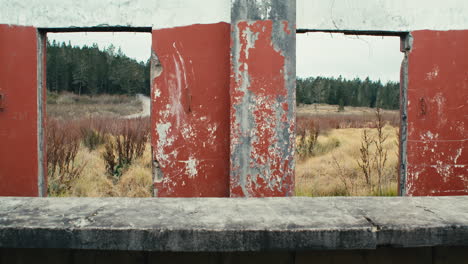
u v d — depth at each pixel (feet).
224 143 12.83
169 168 12.91
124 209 5.60
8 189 13.07
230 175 11.89
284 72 11.84
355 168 23.25
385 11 13.23
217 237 4.78
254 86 11.83
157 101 12.90
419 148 13.35
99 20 12.86
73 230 4.82
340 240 4.78
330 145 34.22
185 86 12.80
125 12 12.87
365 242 4.80
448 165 13.44
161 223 4.97
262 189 11.85
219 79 12.75
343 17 13.10
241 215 5.32
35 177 13.05
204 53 12.74
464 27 13.43
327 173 22.67
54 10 12.89
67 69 172.65
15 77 12.94
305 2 13.00
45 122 13.46
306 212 5.45
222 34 12.68
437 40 13.35
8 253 5.20
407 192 13.39
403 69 13.64
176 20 12.78
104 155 23.70
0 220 5.08
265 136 11.84
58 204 5.82
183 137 12.85
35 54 12.94
